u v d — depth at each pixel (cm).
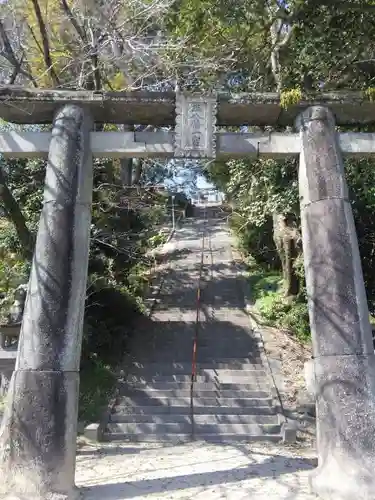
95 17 1011
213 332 1315
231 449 816
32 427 534
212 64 1006
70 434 546
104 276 1249
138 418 949
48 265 588
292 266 1409
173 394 1032
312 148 647
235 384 1056
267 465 705
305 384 1050
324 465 543
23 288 933
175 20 932
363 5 813
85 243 619
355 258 601
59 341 563
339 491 512
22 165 1151
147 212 1563
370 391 545
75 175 630
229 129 1277
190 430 914
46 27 1077
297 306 1345
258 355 1192
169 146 661
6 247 1091
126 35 1028
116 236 1251
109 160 1225
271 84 1157
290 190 1223
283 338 1259
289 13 890
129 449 827
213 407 974
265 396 1020
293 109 677
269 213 1445
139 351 1220
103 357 1149
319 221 614
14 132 666
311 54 934
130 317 1346
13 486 519
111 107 674
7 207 917
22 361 561
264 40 988
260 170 1342
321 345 574
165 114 698
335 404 545
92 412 958
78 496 543
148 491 586
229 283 1700
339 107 675
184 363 1152
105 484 618
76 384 568
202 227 2625
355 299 582
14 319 910
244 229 1930
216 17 894
